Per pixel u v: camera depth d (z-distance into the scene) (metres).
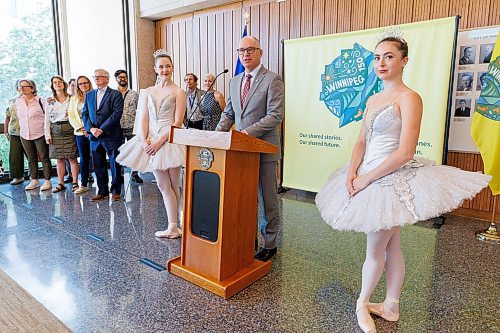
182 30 6.26
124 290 2.35
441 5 3.86
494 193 3.29
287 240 3.23
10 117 5.18
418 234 3.40
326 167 4.55
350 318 2.04
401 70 1.83
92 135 4.40
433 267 2.71
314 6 4.74
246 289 2.37
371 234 1.86
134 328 1.96
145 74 6.63
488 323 2.01
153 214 3.95
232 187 2.28
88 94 4.44
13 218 3.80
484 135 3.29
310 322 2.01
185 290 2.35
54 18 5.78
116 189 4.54
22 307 2.16
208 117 4.72
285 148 4.88
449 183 1.71
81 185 4.84
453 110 3.88
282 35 5.08
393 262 1.98
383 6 4.22
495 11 3.56
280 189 5.00
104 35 6.35
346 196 1.89
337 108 4.37
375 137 1.87
